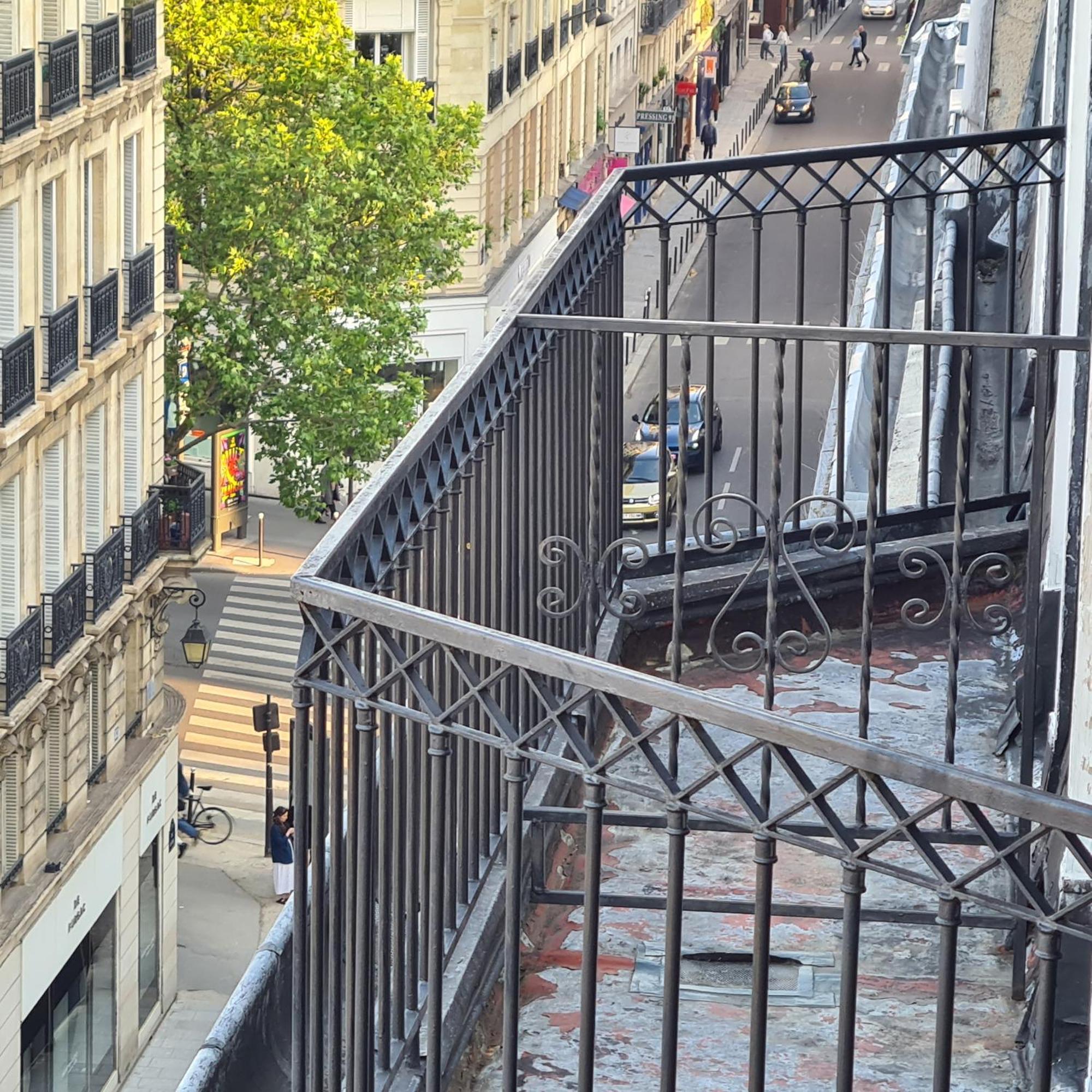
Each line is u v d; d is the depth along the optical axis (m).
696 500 39.91
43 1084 26.75
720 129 90.94
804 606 7.82
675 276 55.53
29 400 24.44
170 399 36.53
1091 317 5.53
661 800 3.67
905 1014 5.46
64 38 24.78
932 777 3.35
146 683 30.41
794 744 3.47
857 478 11.70
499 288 52.91
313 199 34.34
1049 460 6.92
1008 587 8.04
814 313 52.22
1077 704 4.90
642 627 7.66
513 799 3.85
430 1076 4.24
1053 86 10.91
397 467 4.61
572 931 5.88
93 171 27.11
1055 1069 4.94
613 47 71.56
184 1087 4.16
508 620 5.72
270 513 48.75
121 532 28.17
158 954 30.77
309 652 4.08
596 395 6.04
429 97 36.34
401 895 4.72
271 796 33.22
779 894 6.08
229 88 35.84
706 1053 5.29
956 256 13.20
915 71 26.64
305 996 4.34
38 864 25.84
